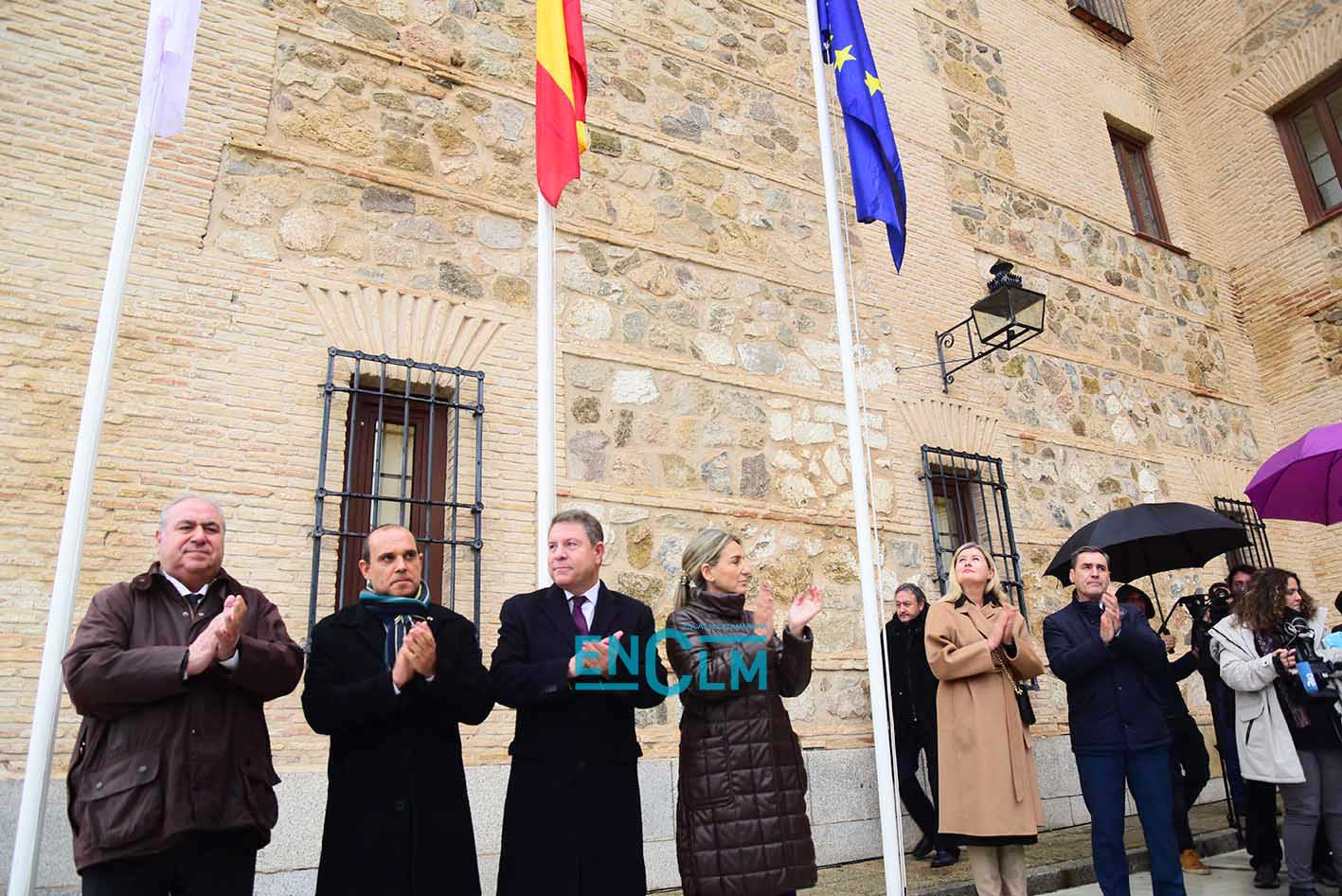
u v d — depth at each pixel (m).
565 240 6.65
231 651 2.69
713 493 6.66
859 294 8.09
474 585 5.48
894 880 3.71
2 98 5.00
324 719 2.90
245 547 4.92
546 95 4.50
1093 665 4.25
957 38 10.24
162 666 2.62
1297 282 11.12
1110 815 4.20
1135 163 11.99
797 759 3.24
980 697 4.26
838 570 7.04
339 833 2.87
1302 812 4.43
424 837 2.90
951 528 7.98
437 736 3.07
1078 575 4.56
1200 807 8.13
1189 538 5.98
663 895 5.32
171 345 5.04
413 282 5.90
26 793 2.78
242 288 5.34
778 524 6.87
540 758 3.02
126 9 5.50
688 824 3.12
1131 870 5.68
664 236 7.15
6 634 4.28
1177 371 10.55
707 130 7.75
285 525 5.07
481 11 6.83
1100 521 5.64
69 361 4.79
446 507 5.62
